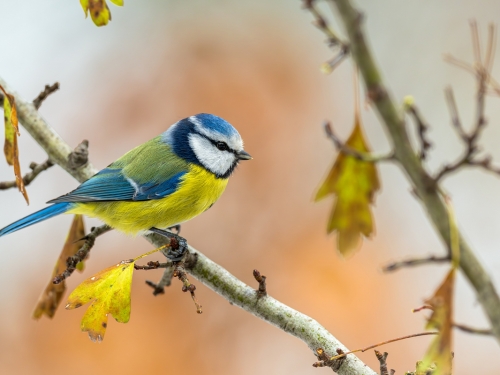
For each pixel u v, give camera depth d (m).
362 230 6.02
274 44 12.57
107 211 9.09
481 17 13.27
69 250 8.07
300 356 10.21
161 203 9.04
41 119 8.73
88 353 9.73
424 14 13.62
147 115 11.75
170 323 10.23
